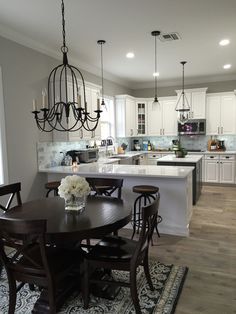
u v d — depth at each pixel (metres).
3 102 3.59
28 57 4.01
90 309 2.19
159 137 7.91
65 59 2.61
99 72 5.95
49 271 1.84
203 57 5.04
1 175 3.61
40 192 4.34
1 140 3.58
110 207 2.50
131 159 6.50
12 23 3.41
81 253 2.23
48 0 2.81
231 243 3.39
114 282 2.11
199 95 6.91
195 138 7.47
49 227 1.98
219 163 6.67
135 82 7.63
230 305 2.20
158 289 2.42
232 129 6.78
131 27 3.57
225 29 3.68
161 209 3.79
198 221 4.20
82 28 3.59
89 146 5.77
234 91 6.59
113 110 6.79
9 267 1.96
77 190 2.30
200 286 2.47
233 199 5.44
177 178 3.59
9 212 2.38
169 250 3.22
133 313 2.13
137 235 3.74
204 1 2.90
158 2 2.90
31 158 4.14
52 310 1.89
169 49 4.52
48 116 2.83
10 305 2.01
